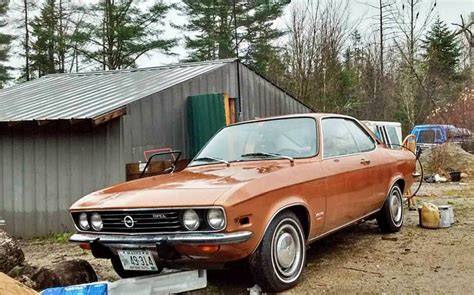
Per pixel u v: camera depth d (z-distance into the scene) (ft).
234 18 96.48
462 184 42.52
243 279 14.90
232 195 11.95
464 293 12.89
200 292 13.80
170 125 30.19
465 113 61.93
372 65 86.79
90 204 13.50
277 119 17.51
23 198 29.25
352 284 13.96
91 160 27.45
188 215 11.98
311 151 15.85
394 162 20.36
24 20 104.68
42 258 20.61
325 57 68.95
